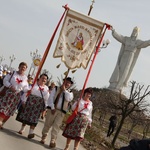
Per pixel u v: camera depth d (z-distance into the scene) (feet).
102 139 59.62
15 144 28.27
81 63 34.09
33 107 31.99
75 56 34.06
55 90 32.63
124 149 12.32
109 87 206.69
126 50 214.07
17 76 30.32
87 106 31.99
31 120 32.04
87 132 57.36
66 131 32.12
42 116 35.27
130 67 213.05
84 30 34.24
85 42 34.19
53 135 32.12
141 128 168.76
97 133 61.67
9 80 30.27
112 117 83.46
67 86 33.04
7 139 29.09
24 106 31.91
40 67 32.91
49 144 33.27
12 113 30.78
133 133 140.15
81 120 31.68
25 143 29.94
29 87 32.35
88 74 33.22
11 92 30.19
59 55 33.94
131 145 12.31
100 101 126.62
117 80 208.33
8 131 32.99
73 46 34.17
